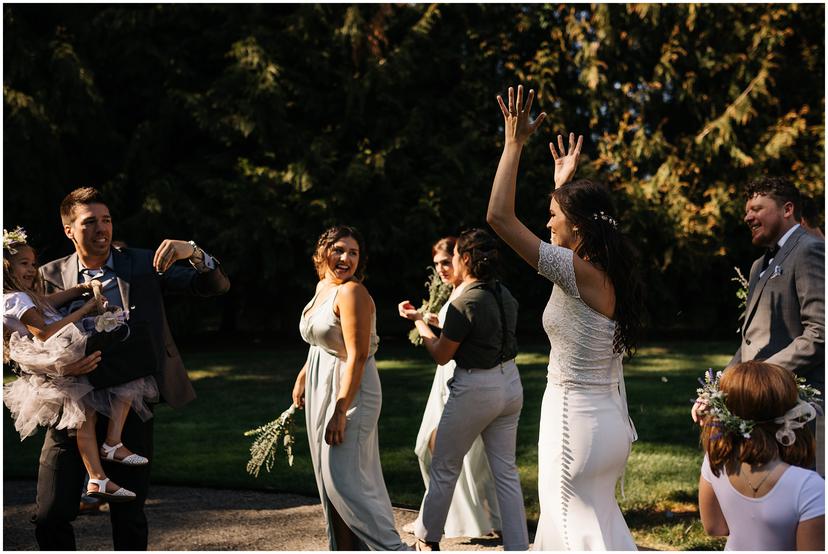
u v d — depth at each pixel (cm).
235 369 1027
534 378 918
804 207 360
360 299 334
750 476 223
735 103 1416
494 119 1492
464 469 424
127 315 325
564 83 1514
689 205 1401
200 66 1420
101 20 1302
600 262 275
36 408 310
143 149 1323
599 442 274
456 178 1381
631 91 1491
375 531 335
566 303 279
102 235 329
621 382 287
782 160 1453
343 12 1409
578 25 1463
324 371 349
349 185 1328
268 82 1303
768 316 337
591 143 1530
